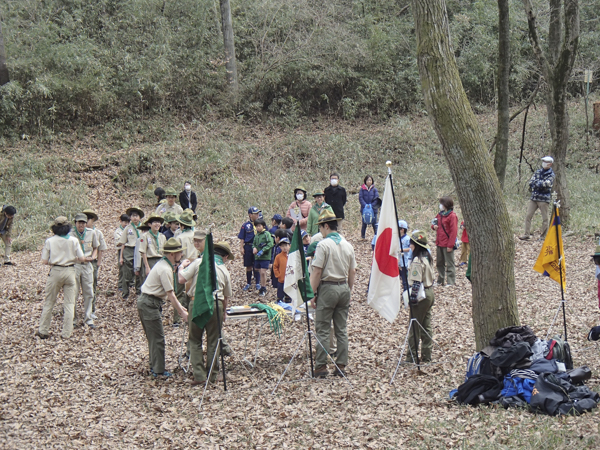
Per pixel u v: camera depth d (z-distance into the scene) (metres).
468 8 28.61
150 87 23.67
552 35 15.26
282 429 5.54
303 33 26.16
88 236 10.58
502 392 5.59
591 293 9.78
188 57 25.08
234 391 6.74
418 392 6.22
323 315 6.99
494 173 6.21
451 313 9.44
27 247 15.66
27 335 9.52
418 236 7.13
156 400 6.64
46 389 7.12
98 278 13.00
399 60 26.50
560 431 4.68
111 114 23.27
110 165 20.62
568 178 19.84
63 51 23.08
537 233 14.28
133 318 10.42
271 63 25.09
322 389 6.54
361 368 7.32
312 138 22.70
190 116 24.14
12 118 21.80
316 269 6.86
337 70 25.05
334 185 14.27
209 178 20.33
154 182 20.09
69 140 22.03
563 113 13.59
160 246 10.80
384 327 9.03
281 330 8.08
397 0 29.27
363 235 14.88
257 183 19.67
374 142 22.62
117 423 5.99
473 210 6.21
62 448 5.36
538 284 10.73
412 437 5.02
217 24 26.31
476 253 6.28
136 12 25.47
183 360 8.13
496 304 6.19
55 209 17.84
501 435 4.81
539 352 5.79
